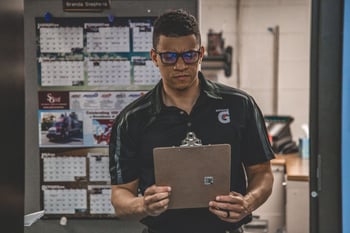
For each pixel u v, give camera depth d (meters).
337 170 1.46
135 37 2.03
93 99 2.06
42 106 2.06
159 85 1.56
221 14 4.43
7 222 1.05
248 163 1.60
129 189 1.60
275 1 4.37
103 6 2.01
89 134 2.07
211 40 4.30
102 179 2.08
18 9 1.11
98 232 2.09
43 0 2.03
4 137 1.03
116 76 2.05
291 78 4.42
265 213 3.35
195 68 1.43
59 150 2.08
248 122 1.55
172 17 1.41
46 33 2.04
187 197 1.41
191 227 1.52
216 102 1.53
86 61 2.05
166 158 1.39
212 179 1.41
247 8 4.40
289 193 3.02
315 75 1.45
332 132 1.46
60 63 2.05
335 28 1.42
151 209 1.39
